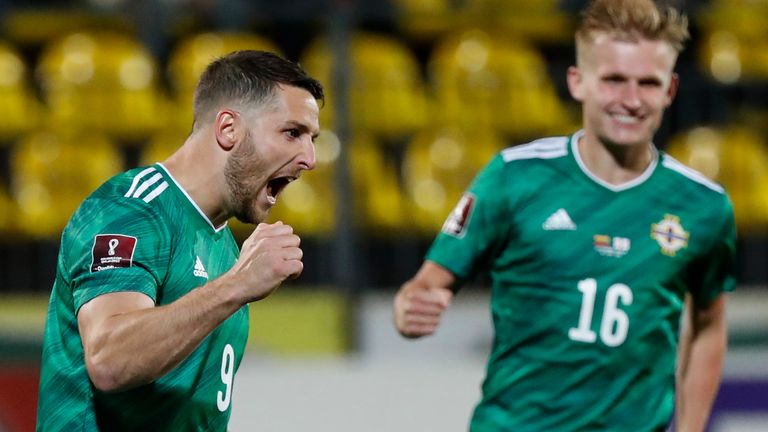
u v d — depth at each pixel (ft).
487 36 82.94
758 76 81.61
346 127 65.77
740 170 75.87
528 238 39.17
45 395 28.35
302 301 64.39
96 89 76.64
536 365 39.09
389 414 63.21
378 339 64.54
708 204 39.40
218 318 25.40
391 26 83.97
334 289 65.67
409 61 80.23
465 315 64.34
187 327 24.95
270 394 63.00
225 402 30.50
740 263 74.23
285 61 28.68
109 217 27.22
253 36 77.87
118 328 24.98
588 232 38.86
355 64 74.59
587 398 38.70
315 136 28.94
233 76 28.19
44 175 74.18
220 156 28.32
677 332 39.81
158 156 74.79
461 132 77.71
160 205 27.96
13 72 78.28
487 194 39.73
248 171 28.27
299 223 69.97
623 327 38.58
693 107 76.59
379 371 63.52
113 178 28.50
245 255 25.99
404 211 73.00
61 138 75.66
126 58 78.13
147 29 78.54
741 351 64.18
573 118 80.18
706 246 39.45
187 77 76.79
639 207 39.06
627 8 37.04
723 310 41.22
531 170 39.52
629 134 37.47
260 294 25.70
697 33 84.99
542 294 39.04
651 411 38.86
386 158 75.31
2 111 76.54
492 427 39.81
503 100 79.56
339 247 65.31
